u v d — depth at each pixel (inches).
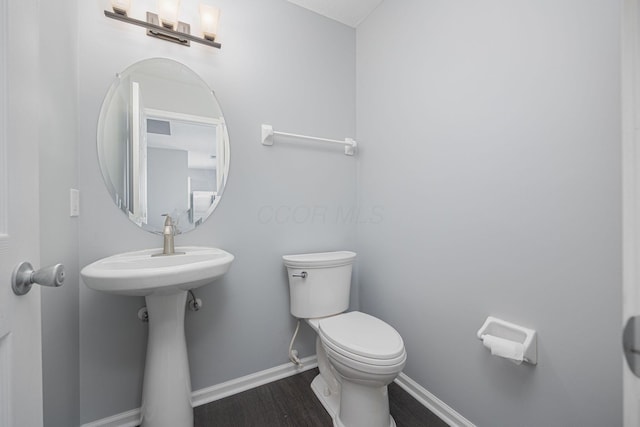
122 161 48.0
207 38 53.4
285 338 63.1
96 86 45.6
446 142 48.8
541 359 35.9
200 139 54.4
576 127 32.5
